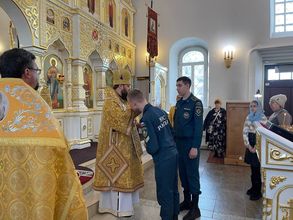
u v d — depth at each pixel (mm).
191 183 2568
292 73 7293
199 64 8172
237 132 4961
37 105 899
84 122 5930
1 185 853
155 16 7461
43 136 856
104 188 2480
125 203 2453
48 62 5203
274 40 6973
